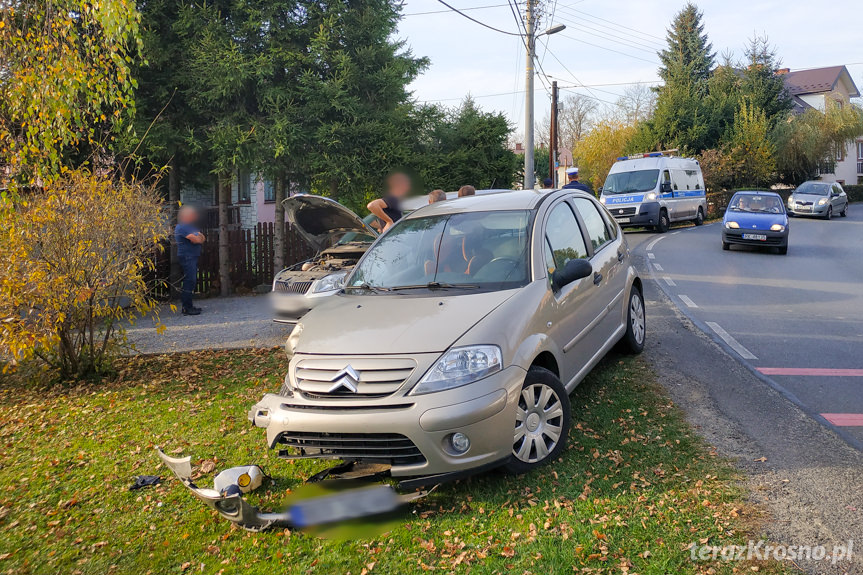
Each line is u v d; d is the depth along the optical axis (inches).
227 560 140.9
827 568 125.3
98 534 155.6
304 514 156.3
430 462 149.9
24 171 276.2
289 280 347.3
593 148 1733.5
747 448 182.2
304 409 158.2
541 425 171.9
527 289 180.2
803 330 330.6
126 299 305.3
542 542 137.6
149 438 216.5
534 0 765.9
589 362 214.4
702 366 264.5
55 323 270.5
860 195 2080.5
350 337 166.4
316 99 512.7
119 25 265.6
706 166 1421.0
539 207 213.6
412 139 582.2
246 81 496.7
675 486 159.9
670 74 1759.4
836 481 161.2
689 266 591.8
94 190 275.0
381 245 219.1
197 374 293.6
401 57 582.9
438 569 131.8
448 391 151.3
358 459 154.6
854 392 230.2
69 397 271.9
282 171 536.7
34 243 261.7
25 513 168.2
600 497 155.6
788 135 1706.4
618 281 253.1
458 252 201.2
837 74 2556.6
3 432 232.5
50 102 261.7
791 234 920.9
